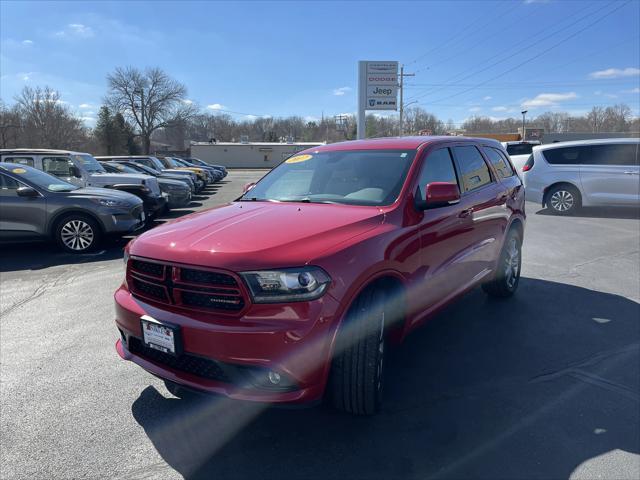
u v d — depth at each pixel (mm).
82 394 3242
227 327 2379
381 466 2453
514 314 4664
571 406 3002
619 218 10961
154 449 2637
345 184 3596
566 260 6891
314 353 2396
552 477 2352
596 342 3998
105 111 68750
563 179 11492
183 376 2604
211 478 2391
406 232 3076
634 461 2465
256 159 75938
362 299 2674
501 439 2664
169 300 2602
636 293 5320
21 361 3771
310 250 2498
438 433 2729
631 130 87125
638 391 3191
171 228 2971
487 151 4816
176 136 93688
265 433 2764
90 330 4438
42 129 62250
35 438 2748
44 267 7082
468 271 4043
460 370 3506
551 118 90312
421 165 3572
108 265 7160
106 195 8266
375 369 2674
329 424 2840
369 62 28125
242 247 2490
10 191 7828
